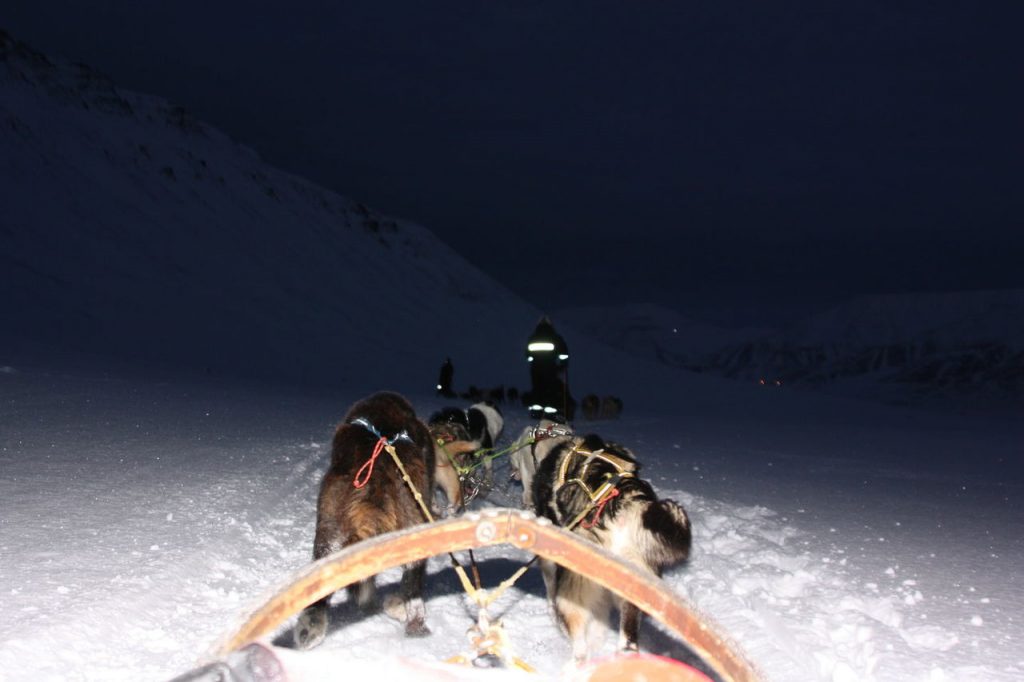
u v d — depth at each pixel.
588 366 73.62
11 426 12.20
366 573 3.22
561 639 6.00
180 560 6.46
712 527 9.80
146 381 23.59
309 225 114.25
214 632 5.35
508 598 6.89
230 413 17.14
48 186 78.31
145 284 62.72
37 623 5.01
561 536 3.27
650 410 45.66
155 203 90.19
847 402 58.50
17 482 8.64
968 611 6.68
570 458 6.02
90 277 59.34
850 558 8.34
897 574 7.79
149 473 9.72
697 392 61.69
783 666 5.43
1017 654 5.70
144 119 128.88
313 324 70.88
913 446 24.78
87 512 7.70
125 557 6.43
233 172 121.19
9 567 6.00
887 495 13.06
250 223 100.81
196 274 72.06
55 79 122.19
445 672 3.07
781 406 53.56
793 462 17.62
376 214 135.12
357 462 5.42
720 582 7.38
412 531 3.26
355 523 5.12
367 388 47.44
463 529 3.27
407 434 5.89
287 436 14.27
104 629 5.13
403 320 86.38
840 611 6.54
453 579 7.37
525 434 8.05
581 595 5.15
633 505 5.13
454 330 90.31
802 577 7.52
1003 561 8.51
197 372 35.50
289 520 8.45
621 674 3.01
